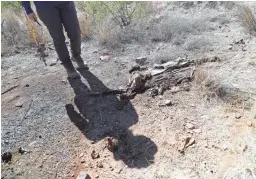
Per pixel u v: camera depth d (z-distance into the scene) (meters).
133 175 2.97
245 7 4.97
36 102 4.05
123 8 5.52
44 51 5.15
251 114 3.40
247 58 4.20
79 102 3.94
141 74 4.09
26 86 4.38
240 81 3.81
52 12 3.69
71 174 3.08
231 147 3.08
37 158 3.30
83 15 5.58
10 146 3.49
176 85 3.92
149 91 3.90
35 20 3.87
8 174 3.17
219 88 3.69
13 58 5.09
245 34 4.75
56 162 3.23
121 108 3.74
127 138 3.36
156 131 3.38
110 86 4.12
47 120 3.76
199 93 3.74
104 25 5.23
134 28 5.19
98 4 5.60
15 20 5.77
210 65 4.15
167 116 3.53
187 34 4.92
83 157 3.23
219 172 2.88
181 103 3.67
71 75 4.33
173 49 4.62
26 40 5.38
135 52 4.73
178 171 2.95
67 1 3.71
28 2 3.70
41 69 4.72
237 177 2.80
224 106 3.54
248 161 2.92
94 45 5.04
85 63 4.63
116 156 3.18
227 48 4.46
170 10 5.72
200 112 3.52
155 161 3.07
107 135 3.44
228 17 5.25
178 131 3.33
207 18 5.24
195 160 3.02
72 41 4.12
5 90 4.37
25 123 3.76
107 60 4.63
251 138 3.11
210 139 3.20
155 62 4.42
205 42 4.64
